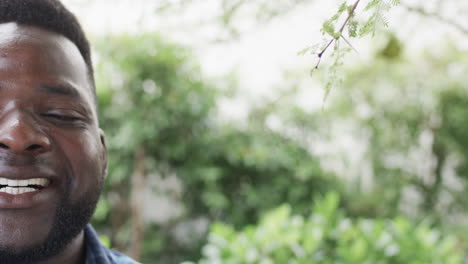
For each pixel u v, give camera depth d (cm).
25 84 90
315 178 470
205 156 443
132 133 389
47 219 89
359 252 259
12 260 87
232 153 446
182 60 385
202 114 427
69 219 93
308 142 483
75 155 93
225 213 469
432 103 507
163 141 427
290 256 270
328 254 278
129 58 373
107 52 366
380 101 502
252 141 456
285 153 457
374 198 495
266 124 478
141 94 397
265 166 455
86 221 97
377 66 486
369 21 67
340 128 503
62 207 92
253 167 461
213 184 448
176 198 471
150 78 391
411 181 518
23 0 96
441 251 286
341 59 72
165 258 469
